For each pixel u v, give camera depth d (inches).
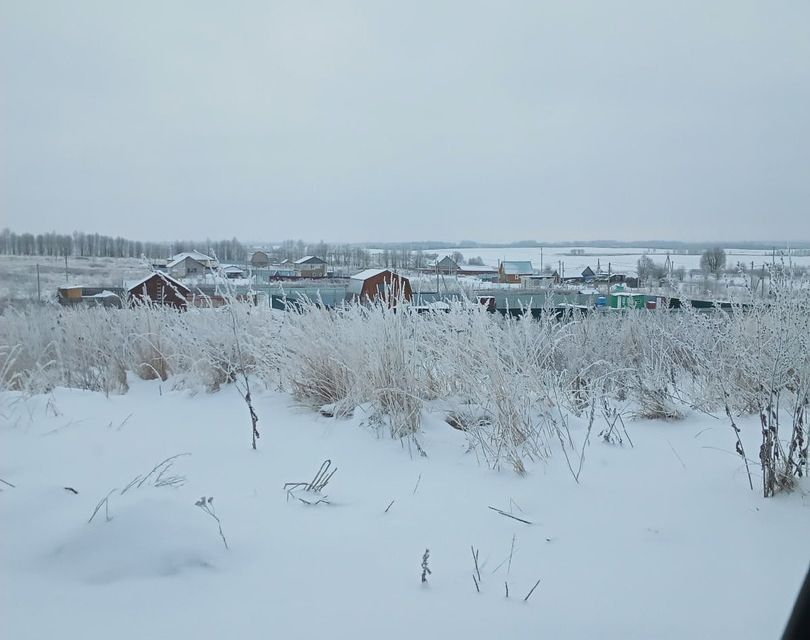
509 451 185.5
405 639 95.6
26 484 159.9
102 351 342.0
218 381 303.7
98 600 103.4
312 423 240.5
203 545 121.0
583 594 111.7
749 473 163.8
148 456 195.8
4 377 311.9
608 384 286.5
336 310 289.0
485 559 124.8
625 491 163.2
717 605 108.5
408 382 230.2
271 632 96.1
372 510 150.6
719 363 253.4
